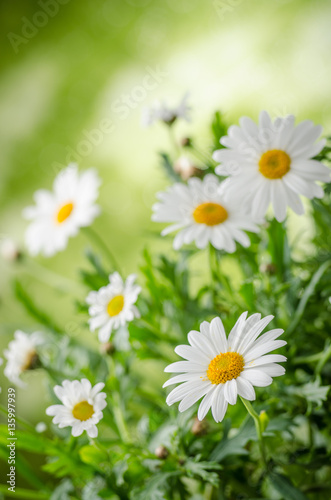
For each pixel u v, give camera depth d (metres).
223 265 0.65
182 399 0.38
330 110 0.94
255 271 0.47
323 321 0.46
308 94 0.98
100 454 0.43
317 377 0.43
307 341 0.46
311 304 0.45
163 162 0.50
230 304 0.47
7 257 0.60
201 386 0.38
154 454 0.43
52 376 0.47
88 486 0.44
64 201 0.53
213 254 0.47
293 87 1.01
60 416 0.40
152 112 0.51
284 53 1.08
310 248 0.52
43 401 0.79
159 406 0.48
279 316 0.45
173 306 0.48
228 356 0.38
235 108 1.04
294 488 0.42
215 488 0.45
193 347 0.39
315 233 0.49
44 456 0.70
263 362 0.38
